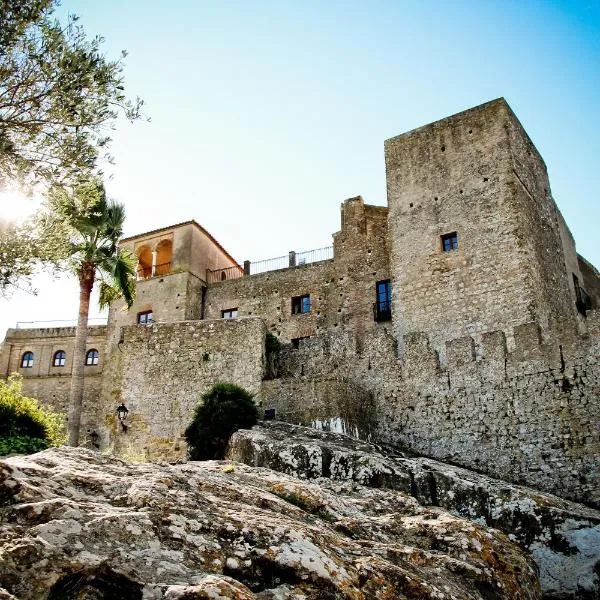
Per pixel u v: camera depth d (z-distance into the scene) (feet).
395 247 115.96
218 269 162.09
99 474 37.17
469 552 44.06
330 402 87.66
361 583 32.32
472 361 84.28
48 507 28.58
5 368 165.89
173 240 158.81
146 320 151.43
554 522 55.88
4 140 45.60
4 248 52.65
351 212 145.07
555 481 73.00
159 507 32.01
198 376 105.40
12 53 46.14
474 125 116.57
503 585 41.63
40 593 24.17
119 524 29.04
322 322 137.80
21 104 46.96
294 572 30.32
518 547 53.47
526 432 76.89
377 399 91.35
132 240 163.84
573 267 130.93
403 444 86.33
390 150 123.75
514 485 63.93
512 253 104.32
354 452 66.39
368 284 136.36
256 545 31.48
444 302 107.45
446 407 84.43
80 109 47.78
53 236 55.11
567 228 135.23
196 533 31.01
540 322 100.01
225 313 150.20
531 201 113.70
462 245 109.40
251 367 102.63
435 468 64.59
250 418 84.23
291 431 77.56
